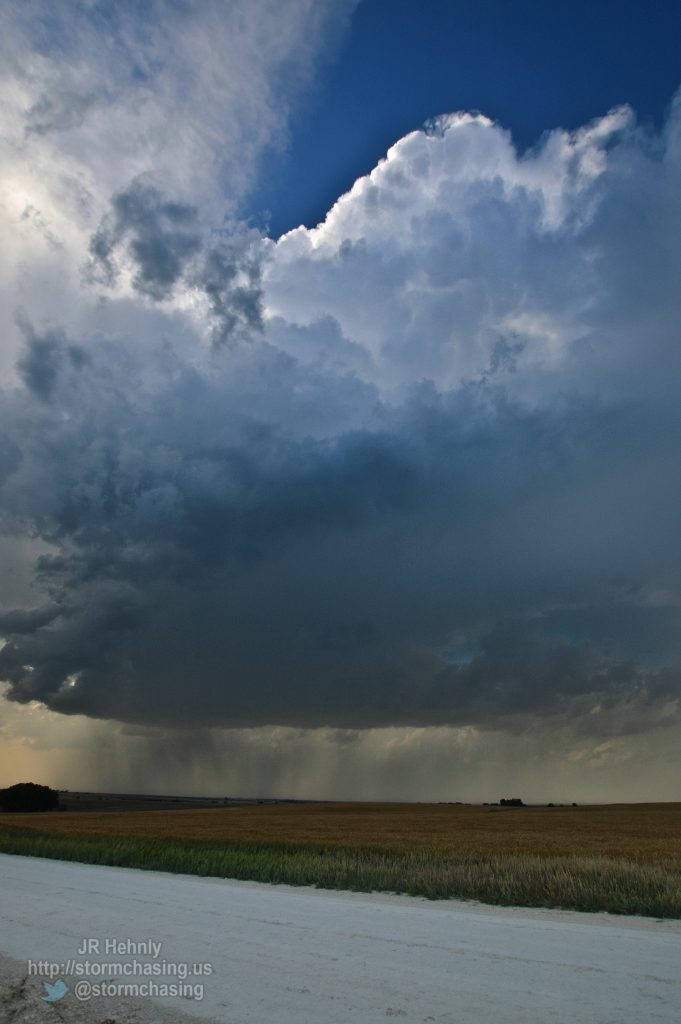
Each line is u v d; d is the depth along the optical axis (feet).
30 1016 21.27
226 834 154.20
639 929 35.83
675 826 213.66
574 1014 20.31
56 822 230.48
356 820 252.21
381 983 23.62
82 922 35.37
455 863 72.59
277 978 24.32
